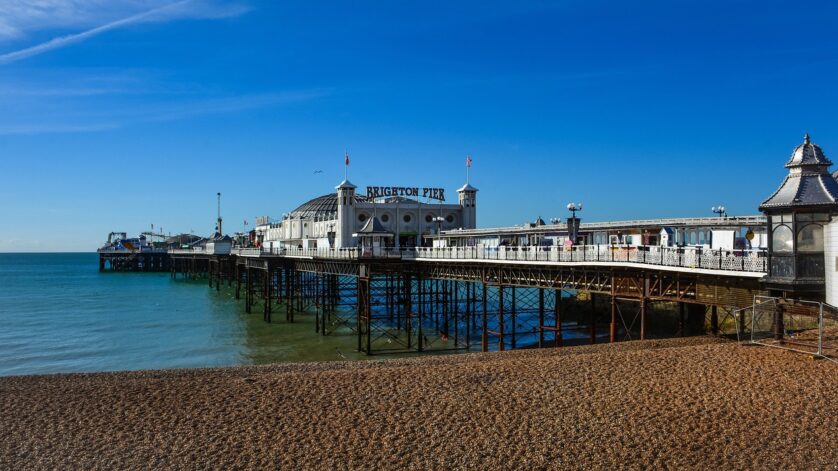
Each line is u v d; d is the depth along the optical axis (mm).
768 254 23672
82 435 17484
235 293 95188
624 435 16250
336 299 72750
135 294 96438
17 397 21141
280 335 52781
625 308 52688
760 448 15031
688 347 25031
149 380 24172
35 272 179375
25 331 56031
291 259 67875
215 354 44625
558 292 37844
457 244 63281
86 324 60594
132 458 15891
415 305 71812
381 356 42875
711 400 18234
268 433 17375
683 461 14664
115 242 187875
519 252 38969
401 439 16672
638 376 21125
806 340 23484
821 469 13805
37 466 15508
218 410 19406
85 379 26609
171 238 197875
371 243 51906
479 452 15664
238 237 136875
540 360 24469
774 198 23594
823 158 23156
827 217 22484
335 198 101688
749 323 36938
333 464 15273
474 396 20000
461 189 87188
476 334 50969
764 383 19156
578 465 14742
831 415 16453
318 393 20938
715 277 27062
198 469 15188
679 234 38375
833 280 21859
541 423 17391
